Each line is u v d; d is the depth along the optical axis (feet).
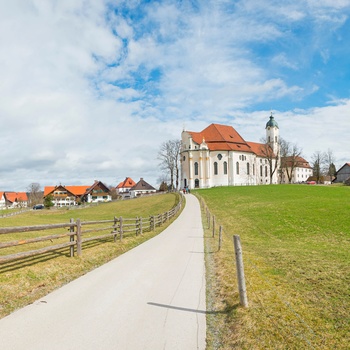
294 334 16.89
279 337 16.60
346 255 42.80
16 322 18.95
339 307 20.84
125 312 20.67
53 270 30.12
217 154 303.48
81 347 15.96
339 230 75.87
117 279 28.99
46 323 18.81
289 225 85.40
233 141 317.42
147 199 238.07
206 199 184.55
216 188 259.80
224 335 17.56
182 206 155.63
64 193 389.60
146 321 19.26
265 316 19.27
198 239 58.44
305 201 131.75
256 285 25.88
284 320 18.66
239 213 116.47
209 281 28.45
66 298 23.47
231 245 52.01
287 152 349.82
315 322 18.43
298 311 20.11
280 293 23.75
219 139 310.45
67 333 17.52
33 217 171.63
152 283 27.63
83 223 39.47
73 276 30.19
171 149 308.19
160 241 56.08
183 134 308.60
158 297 23.82
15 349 15.70
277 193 184.44
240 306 21.02
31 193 449.89
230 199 170.71
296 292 24.00
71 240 36.83
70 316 19.93
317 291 24.32
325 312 19.95
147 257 40.19
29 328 18.10
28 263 31.86
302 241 66.90
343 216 91.45
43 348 15.83
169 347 16.14
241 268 21.25
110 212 194.90
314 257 40.16
